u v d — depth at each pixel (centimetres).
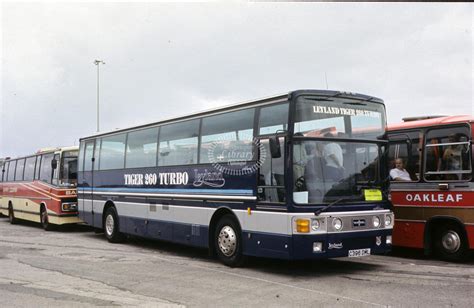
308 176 860
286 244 847
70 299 723
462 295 723
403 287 781
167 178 1204
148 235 1276
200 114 1112
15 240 1523
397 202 1089
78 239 1552
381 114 971
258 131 936
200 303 694
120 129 1441
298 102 870
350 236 872
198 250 1271
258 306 673
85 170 1633
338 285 802
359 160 921
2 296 745
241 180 965
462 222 977
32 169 2033
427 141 1048
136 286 810
